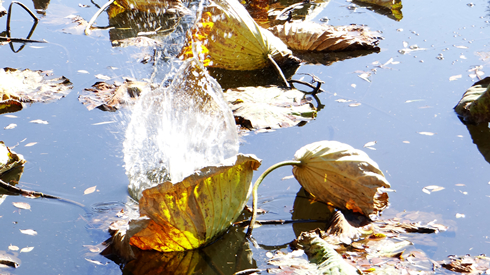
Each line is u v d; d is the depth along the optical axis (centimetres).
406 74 416
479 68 417
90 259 212
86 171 284
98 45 483
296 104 367
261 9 602
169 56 455
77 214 245
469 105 340
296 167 262
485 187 264
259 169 286
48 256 214
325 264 197
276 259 208
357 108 362
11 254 215
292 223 241
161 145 289
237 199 226
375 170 242
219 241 227
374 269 193
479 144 309
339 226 227
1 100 366
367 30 515
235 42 421
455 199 254
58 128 334
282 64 442
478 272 195
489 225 232
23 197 259
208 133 297
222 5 421
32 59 447
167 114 314
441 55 449
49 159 296
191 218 209
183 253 217
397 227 230
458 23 529
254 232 234
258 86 404
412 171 281
